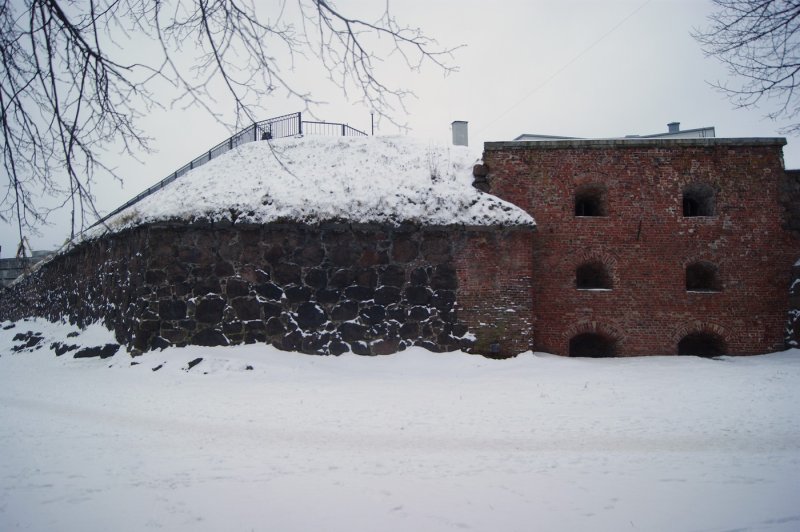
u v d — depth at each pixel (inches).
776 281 635.5
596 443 291.4
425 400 407.2
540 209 633.6
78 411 376.2
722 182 642.2
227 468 248.7
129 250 636.7
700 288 666.8
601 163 640.4
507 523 185.3
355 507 200.1
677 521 186.2
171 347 564.1
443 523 185.3
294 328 572.4
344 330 575.5
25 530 181.3
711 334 629.9
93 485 225.3
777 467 247.6
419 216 592.4
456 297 589.6
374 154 701.3
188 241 582.6
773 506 199.0
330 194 611.5
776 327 629.9
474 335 583.8
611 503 203.5
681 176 641.6
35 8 156.3
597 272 652.7
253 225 578.9
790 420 337.1
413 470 245.3
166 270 578.2
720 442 292.0
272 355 548.4
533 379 492.1
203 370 510.9
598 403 392.8
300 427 327.9
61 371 573.9
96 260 744.3
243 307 573.6
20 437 306.7
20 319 1107.3
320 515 192.5
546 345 615.2
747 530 178.7
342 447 284.5
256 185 628.4
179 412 369.4
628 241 630.5
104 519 190.2
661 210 635.5
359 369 537.3
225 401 404.5
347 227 585.3
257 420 345.7
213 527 182.9
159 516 192.4
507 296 590.9
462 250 596.7
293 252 586.9
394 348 575.5
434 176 649.6
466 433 312.8
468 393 434.0
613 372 519.8
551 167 639.8
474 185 644.1
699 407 375.9
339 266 588.4
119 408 383.9
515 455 269.4
